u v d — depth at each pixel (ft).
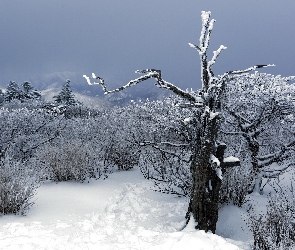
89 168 30.86
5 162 22.53
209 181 16.99
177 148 28.76
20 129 39.68
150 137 32.89
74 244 13.43
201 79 17.74
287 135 27.14
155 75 16.39
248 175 22.86
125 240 14.20
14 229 15.37
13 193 19.29
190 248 13.00
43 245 13.20
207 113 16.43
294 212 15.25
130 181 30.48
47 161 29.22
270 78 24.79
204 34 17.24
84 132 42.37
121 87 16.07
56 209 20.12
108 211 20.92
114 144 36.94
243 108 26.89
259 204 21.71
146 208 21.99
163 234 15.05
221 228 18.80
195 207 17.02
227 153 25.34
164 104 32.01
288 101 23.62
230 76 17.56
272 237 14.10
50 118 47.98
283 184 26.66
